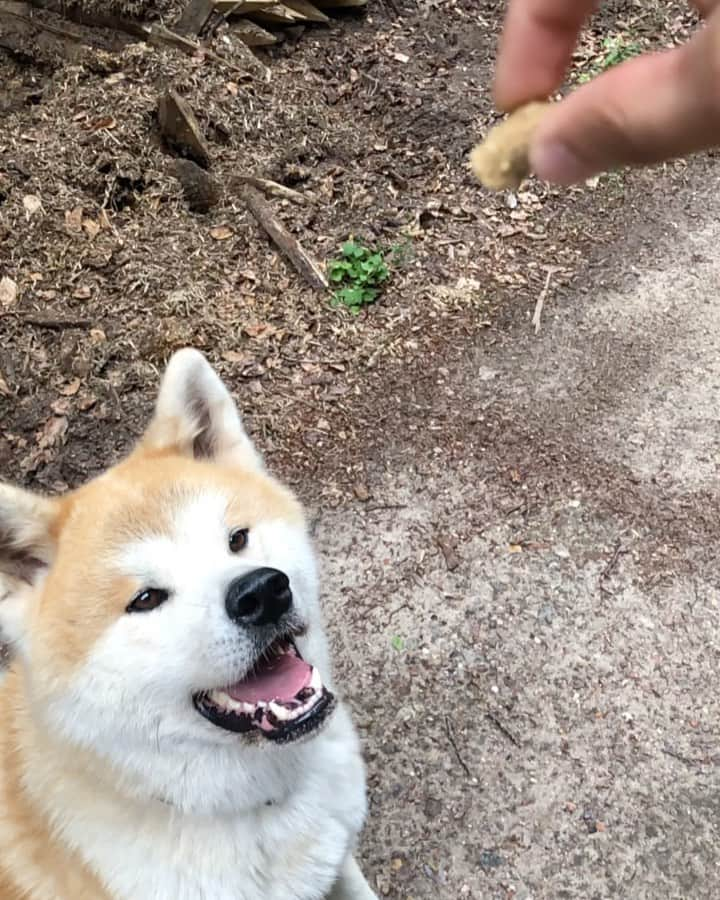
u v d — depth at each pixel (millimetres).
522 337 1175
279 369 1115
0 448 1006
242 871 551
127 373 1083
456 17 1762
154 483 549
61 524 542
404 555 935
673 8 1739
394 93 1531
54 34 1479
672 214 1374
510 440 1044
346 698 820
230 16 1542
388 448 1038
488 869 708
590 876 700
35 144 1298
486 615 879
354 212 1318
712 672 826
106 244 1206
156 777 521
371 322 1182
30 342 1099
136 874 527
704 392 1099
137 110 1343
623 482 994
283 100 1467
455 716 805
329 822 592
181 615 501
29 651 508
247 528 553
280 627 521
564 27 217
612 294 1237
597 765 765
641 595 887
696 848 710
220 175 1326
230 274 1210
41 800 537
